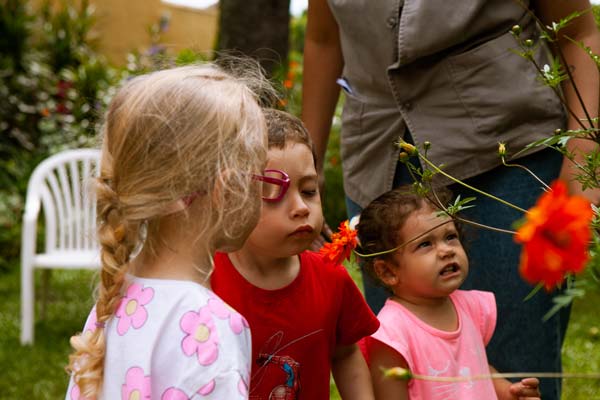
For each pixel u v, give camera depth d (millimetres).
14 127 9062
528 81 2221
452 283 2088
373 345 2092
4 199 7684
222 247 1533
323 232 2447
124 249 1490
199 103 1488
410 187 2152
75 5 11570
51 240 5000
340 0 2383
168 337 1428
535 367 2264
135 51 9469
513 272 2240
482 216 2273
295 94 6781
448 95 2260
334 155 7281
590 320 5121
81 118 8656
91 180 1596
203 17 13297
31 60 9469
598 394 3744
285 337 1831
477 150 2238
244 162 1490
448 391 2066
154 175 1460
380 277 2182
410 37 2225
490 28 2236
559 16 2227
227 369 1388
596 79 2234
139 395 1409
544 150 2242
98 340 1495
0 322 5293
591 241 1279
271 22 7379
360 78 2420
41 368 4281
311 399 1875
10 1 9641
